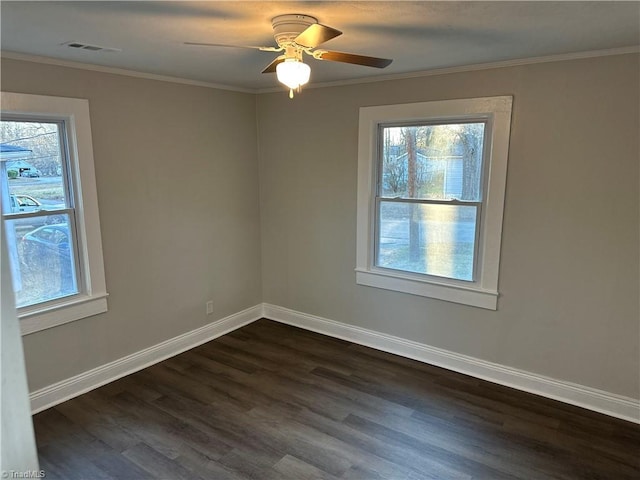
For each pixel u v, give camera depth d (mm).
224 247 4457
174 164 3875
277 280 4840
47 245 3182
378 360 3984
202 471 2596
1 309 671
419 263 3902
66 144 3193
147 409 3215
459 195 3609
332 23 2189
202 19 2109
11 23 2162
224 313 4566
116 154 3441
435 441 2861
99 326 3502
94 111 3266
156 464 2652
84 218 3293
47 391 3230
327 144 4160
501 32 2369
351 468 2619
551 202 3141
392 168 3906
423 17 2092
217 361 3971
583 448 2797
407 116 3635
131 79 3467
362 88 3844
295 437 2902
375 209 4051
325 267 4434
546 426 3016
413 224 3869
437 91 3461
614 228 2961
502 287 3441
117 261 3559
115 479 2531
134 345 3773
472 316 3631
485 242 3447
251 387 3529
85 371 3451
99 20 2123
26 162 3021
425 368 3834
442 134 3604
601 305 3084
